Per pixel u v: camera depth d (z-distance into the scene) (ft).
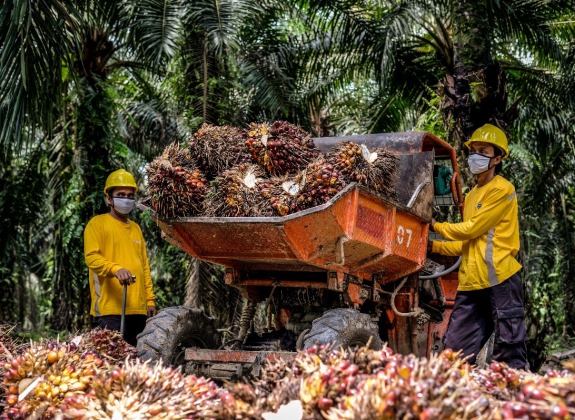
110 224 20.94
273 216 16.26
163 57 34.35
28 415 11.04
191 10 34.14
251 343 18.80
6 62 21.62
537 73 42.93
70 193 35.12
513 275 17.52
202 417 9.91
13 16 21.35
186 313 18.79
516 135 45.65
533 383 9.33
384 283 19.62
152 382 10.35
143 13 32.30
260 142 17.11
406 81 42.01
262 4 40.11
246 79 39.14
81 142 35.24
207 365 17.97
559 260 54.54
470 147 18.52
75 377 11.38
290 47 41.91
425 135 19.72
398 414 8.43
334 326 16.80
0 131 22.97
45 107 23.24
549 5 37.52
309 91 44.06
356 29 40.75
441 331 23.27
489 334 18.29
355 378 9.57
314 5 39.81
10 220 38.70
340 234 16.39
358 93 52.31
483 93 29.25
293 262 17.88
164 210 17.29
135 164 40.37
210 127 18.03
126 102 45.01
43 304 49.49
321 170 15.93
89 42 35.12
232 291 36.11
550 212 54.34
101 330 15.10
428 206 19.08
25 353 12.01
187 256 38.37
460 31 30.86
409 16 36.55
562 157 48.16
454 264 21.02
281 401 9.72
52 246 40.70
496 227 17.66
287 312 20.24
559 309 54.80
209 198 17.06
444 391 8.56
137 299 20.98
